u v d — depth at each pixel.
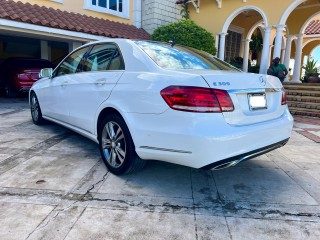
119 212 2.44
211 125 2.41
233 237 2.14
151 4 11.95
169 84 2.55
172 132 2.50
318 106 8.81
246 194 2.86
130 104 2.87
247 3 10.21
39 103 5.32
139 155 2.86
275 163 3.84
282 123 3.04
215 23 11.29
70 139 4.70
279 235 2.18
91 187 2.89
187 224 2.29
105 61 3.52
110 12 11.58
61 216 2.34
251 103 2.76
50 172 3.25
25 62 10.27
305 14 11.99
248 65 14.27
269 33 9.84
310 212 2.53
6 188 2.81
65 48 14.33
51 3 9.82
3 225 2.19
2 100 9.83
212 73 2.72
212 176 3.30
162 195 2.78
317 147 4.75
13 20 7.37
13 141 4.49
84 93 3.66
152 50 3.18
